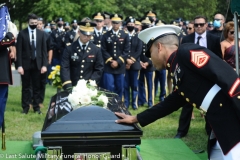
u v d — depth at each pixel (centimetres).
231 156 273
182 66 283
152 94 941
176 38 306
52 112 379
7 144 580
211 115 280
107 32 834
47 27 1501
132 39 875
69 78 590
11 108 880
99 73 607
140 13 2895
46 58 829
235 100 263
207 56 272
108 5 2111
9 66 560
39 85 827
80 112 334
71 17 1980
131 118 326
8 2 560
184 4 3266
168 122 756
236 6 438
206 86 278
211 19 3303
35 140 540
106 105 360
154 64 313
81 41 601
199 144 600
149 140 614
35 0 2047
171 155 539
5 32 538
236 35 444
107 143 323
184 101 311
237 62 445
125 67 840
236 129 273
